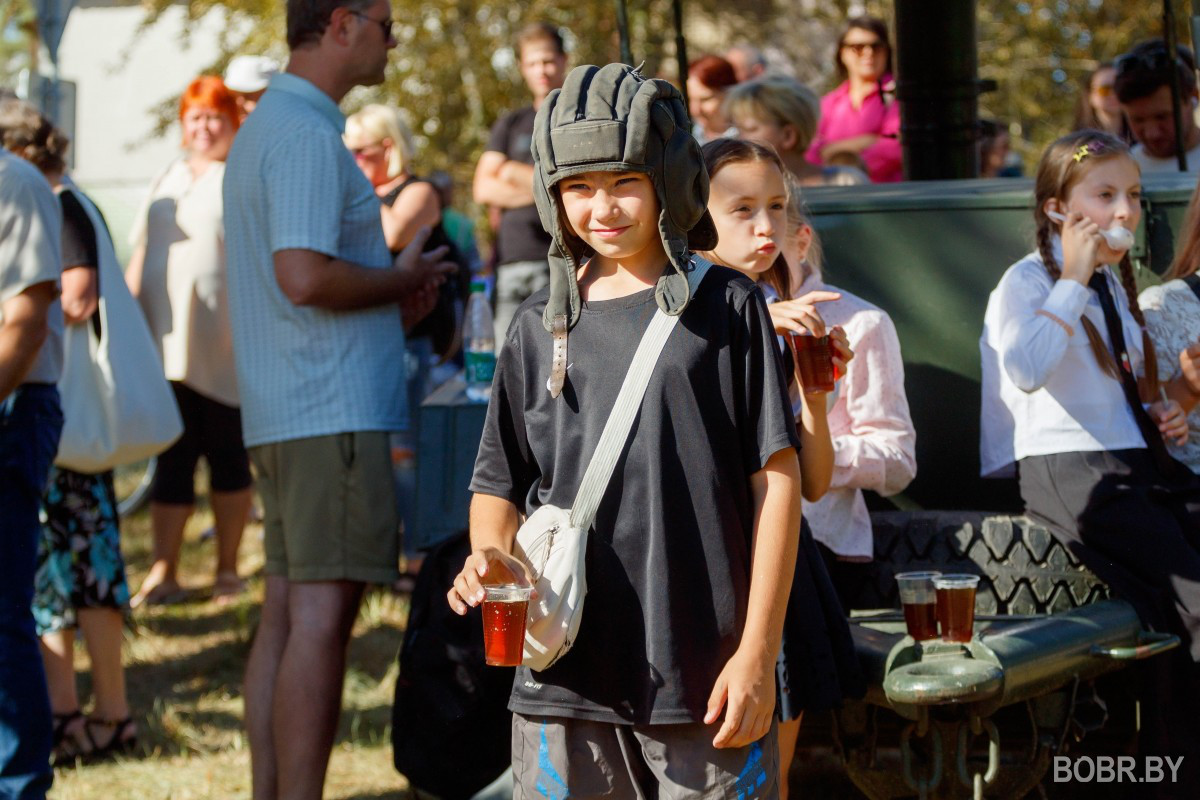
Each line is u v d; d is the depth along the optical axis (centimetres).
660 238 233
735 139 289
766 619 223
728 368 228
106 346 457
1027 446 331
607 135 219
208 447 625
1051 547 326
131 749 450
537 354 238
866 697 284
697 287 231
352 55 381
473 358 408
